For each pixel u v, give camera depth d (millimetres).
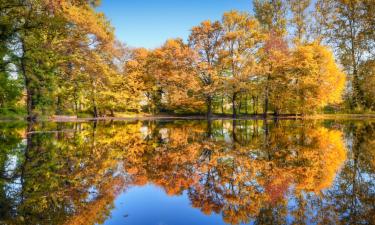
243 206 4922
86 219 4387
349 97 39438
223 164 8383
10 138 14148
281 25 38594
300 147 11359
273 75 35969
